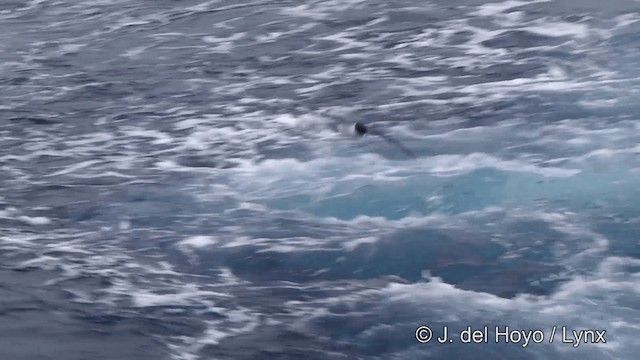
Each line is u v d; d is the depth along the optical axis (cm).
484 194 1955
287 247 1788
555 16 2870
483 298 1595
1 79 2759
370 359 1453
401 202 1944
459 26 2880
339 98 2473
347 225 1866
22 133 2381
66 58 2911
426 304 1586
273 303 1605
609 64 2533
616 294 1589
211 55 2834
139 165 2173
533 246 1750
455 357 1448
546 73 2514
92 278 1684
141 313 1571
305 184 2044
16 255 1773
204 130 2345
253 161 2164
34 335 1500
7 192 2059
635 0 2933
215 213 1939
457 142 2180
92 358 1443
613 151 2080
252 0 3272
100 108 2523
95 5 3403
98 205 1988
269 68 2709
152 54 2883
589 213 1853
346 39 2867
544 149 2117
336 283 1669
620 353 1440
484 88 2453
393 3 3100
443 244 1772
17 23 3278
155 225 1898
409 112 2356
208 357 1453
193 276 1702
